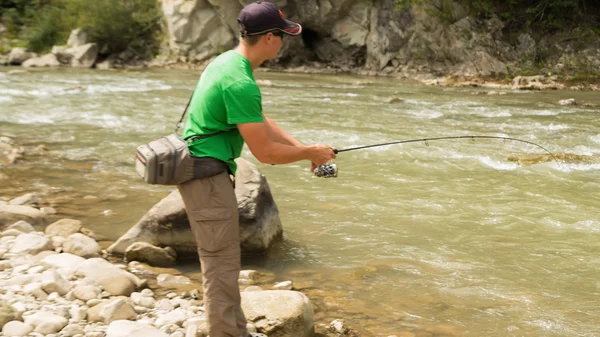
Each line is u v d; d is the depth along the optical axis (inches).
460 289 169.0
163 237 185.5
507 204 254.4
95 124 414.3
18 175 272.2
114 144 349.1
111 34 1012.5
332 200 253.1
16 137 360.8
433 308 156.4
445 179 294.7
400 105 575.8
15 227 190.9
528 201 259.6
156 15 1055.0
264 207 195.6
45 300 140.6
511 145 381.7
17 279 147.3
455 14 962.1
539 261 192.2
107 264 159.6
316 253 193.6
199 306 147.0
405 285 170.7
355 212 237.8
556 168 320.2
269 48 114.0
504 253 198.4
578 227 227.0
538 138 409.1
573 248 204.8
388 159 335.6
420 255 194.2
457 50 939.3
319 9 1039.6
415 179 293.1
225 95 109.0
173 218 184.9
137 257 179.5
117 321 128.5
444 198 261.1
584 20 981.8
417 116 502.6
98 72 848.9
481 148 368.8
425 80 888.3
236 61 111.1
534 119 502.6
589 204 257.1
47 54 948.6
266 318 133.1
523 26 970.7
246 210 189.5
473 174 306.0
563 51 938.1
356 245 201.8
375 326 144.9
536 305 159.9
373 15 1019.9
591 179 301.0
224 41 1036.5
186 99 564.1
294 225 220.2
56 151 326.3
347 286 168.7
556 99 673.0
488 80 876.0
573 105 615.2
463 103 607.5
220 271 113.7
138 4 1043.3
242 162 202.7
